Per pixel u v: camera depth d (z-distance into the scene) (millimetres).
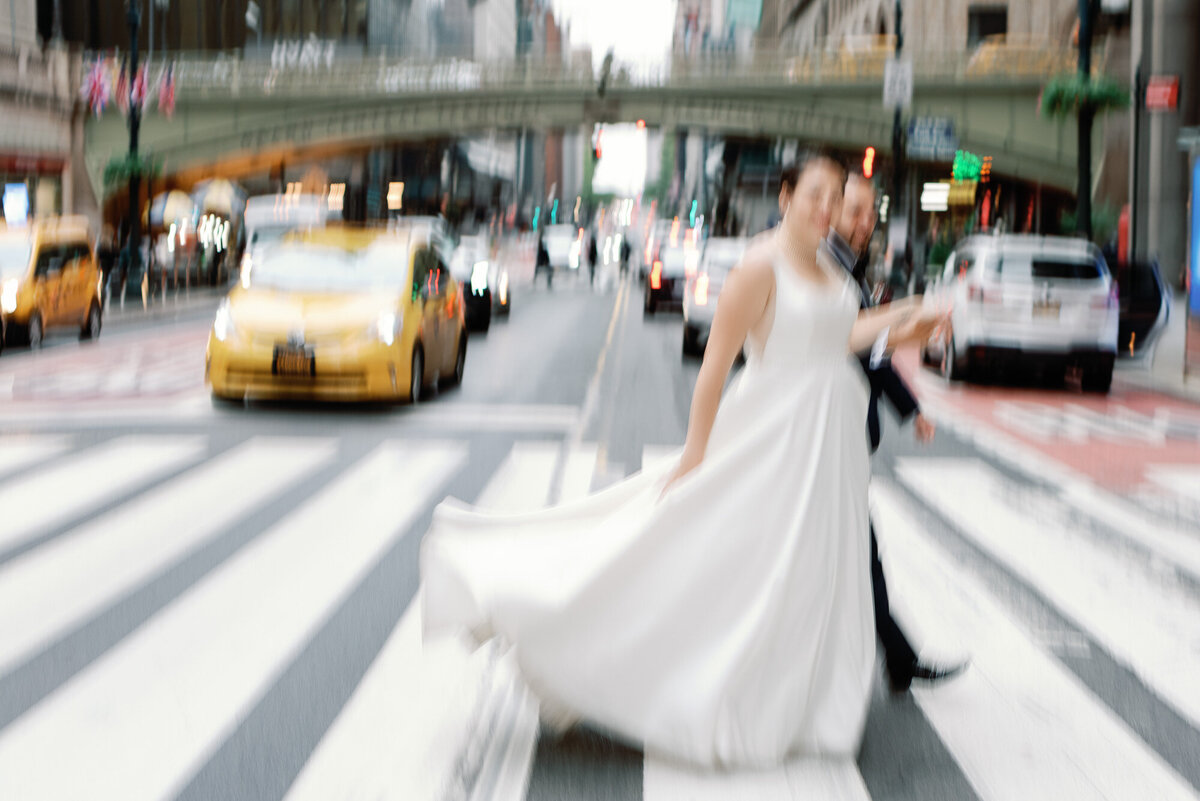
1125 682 4320
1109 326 14461
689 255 26188
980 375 15797
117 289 32125
